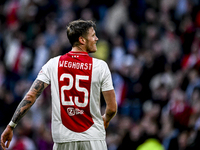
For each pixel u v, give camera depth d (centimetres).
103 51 3869
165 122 2922
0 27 4666
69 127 1257
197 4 4472
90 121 1267
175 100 3069
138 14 4416
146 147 2645
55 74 1290
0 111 3334
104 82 1288
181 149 2586
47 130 3019
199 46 3819
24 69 3994
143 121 2916
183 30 4266
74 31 1308
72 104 1263
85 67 1283
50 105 3375
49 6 4638
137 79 3438
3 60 4166
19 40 4209
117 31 4381
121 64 3622
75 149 1255
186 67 3566
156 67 3553
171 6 4509
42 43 4150
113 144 2878
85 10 4509
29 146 2836
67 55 1309
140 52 3853
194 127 2591
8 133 1285
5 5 4900
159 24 4322
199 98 2956
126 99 3347
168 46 4034
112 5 4612
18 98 3478
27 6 4688
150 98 3359
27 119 2912
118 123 3009
